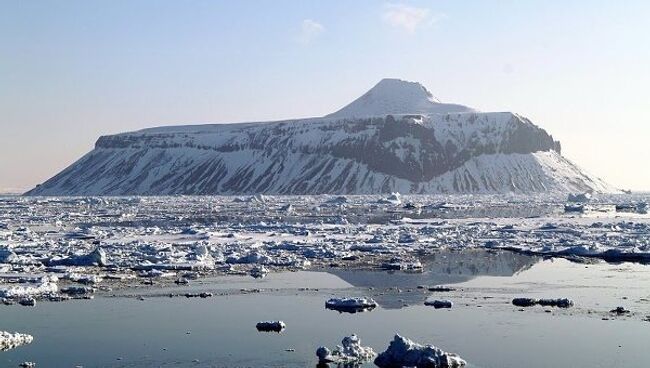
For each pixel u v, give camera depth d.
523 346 44.38
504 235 108.50
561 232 112.81
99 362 41.75
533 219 150.62
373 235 109.06
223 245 92.75
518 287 63.72
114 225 141.12
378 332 47.94
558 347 43.97
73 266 75.38
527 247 92.62
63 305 56.59
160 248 88.25
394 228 122.69
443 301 56.19
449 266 77.50
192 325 50.12
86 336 47.19
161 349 44.50
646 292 60.66
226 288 63.75
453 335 46.97
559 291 61.38
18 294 59.94
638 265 77.81
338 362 41.62
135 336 47.31
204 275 71.12
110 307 55.75
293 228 121.25
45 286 62.34
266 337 47.03
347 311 54.31
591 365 40.59
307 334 47.72
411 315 52.81
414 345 41.81
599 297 58.50
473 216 167.12
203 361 41.88
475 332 47.69
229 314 53.38
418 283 66.38
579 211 184.75
